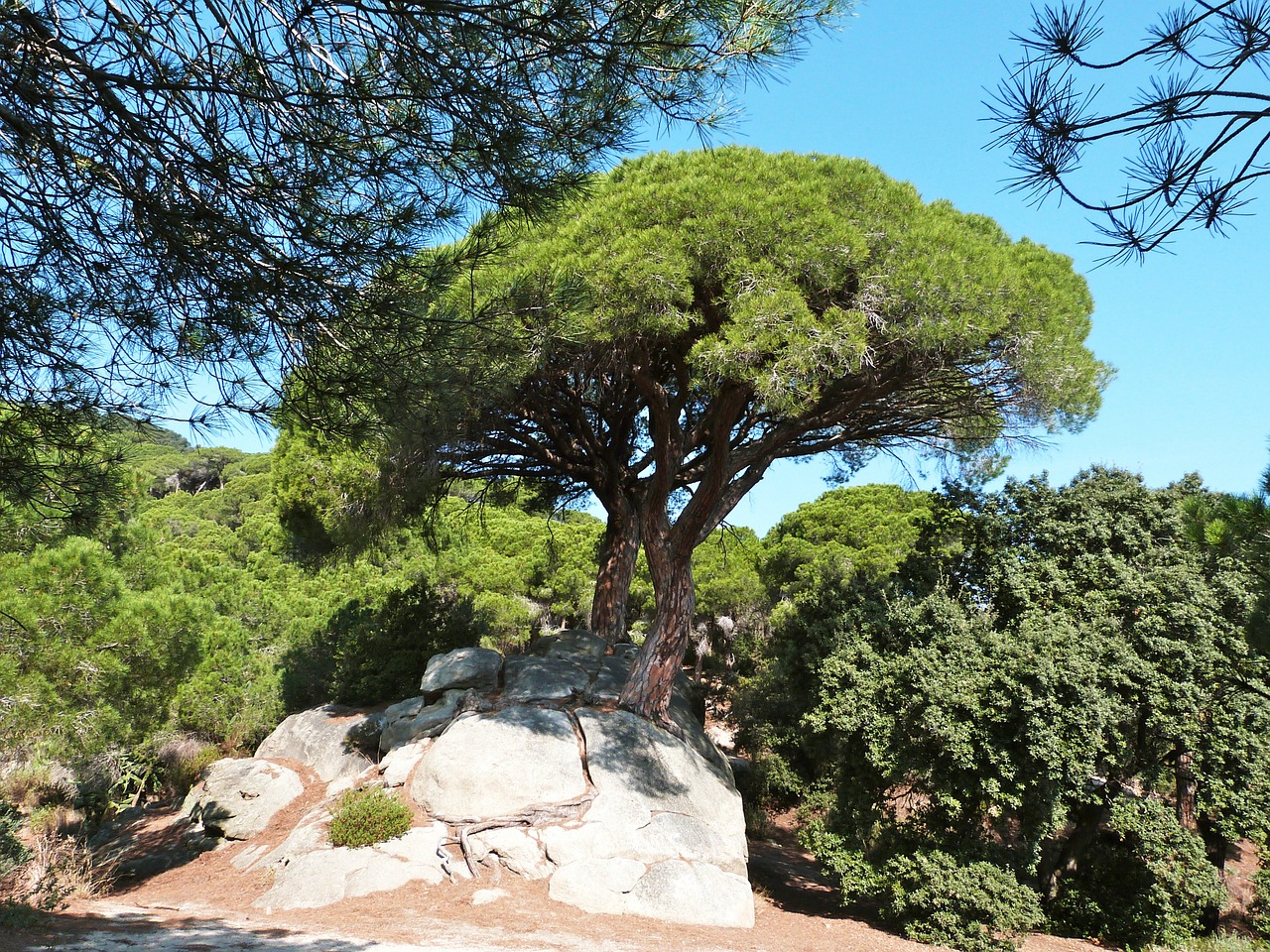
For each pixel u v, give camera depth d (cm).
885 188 1280
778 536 4069
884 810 1277
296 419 541
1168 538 1364
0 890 952
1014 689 1118
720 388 1325
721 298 1162
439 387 545
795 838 1805
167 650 1307
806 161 1330
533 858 1111
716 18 427
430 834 1149
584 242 1178
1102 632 1243
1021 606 1322
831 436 1605
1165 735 1208
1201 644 1209
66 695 1211
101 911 943
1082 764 1109
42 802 1653
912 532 3559
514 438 1727
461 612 1977
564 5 375
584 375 1434
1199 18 312
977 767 1127
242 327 470
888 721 1186
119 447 615
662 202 1180
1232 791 1212
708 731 2686
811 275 1142
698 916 1068
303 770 1538
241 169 422
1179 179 332
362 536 1809
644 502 1473
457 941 877
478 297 582
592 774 1255
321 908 1012
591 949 892
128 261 455
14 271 453
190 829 1433
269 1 382
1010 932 1088
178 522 4306
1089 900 1270
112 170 415
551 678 1491
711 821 1266
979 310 1161
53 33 370
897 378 1292
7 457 564
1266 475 576
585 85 437
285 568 3169
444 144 437
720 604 3278
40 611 1188
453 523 3103
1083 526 1349
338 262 450
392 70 407
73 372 500
